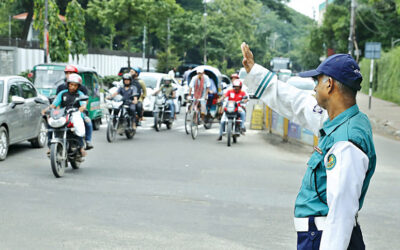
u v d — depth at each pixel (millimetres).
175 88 17578
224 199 7699
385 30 47781
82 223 6195
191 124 15109
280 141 15383
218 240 5656
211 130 17953
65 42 27188
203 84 15742
